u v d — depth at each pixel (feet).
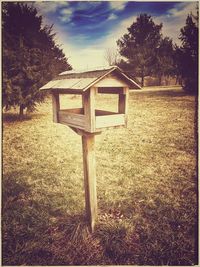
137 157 15.15
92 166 9.54
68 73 9.55
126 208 11.60
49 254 10.07
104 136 18.25
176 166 13.93
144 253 9.87
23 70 19.54
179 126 16.58
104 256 9.84
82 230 10.39
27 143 16.07
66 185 13.25
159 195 12.21
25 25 19.25
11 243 10.51
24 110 22.18
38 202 12.08
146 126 17.76
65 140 17.15
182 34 14.97
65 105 18.88
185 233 10.51
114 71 7.73
